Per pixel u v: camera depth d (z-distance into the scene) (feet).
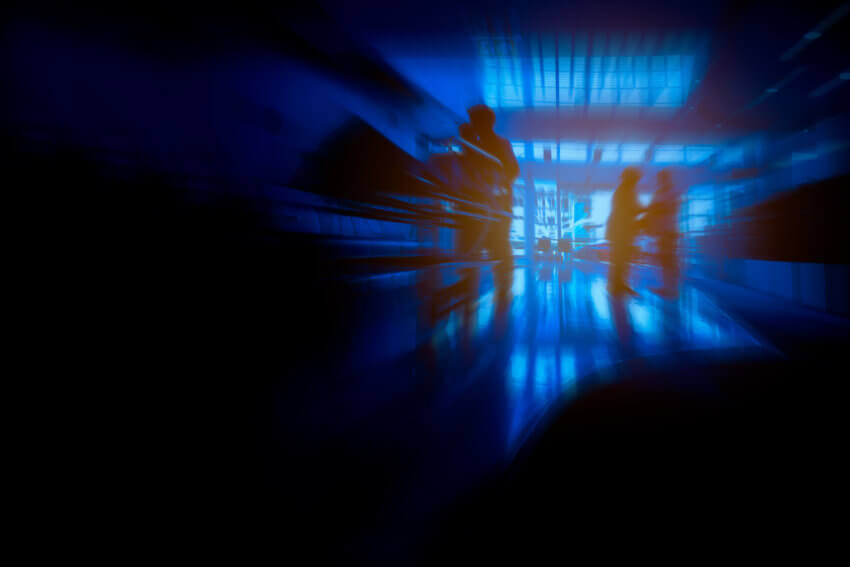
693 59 22.82
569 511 4.34
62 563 3.13
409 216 14.53
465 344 11.91
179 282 5.84
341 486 4.76
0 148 4.25
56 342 4.23
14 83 4.48
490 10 17.93
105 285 4.91
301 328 7.72
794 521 4.05
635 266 28.66
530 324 14.66
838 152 19.61
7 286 4.06
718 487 4.74
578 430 6.31
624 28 19.45
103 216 5.15
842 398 7.46
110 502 3.66
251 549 3.62
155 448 4.40
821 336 12.23
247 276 6.99
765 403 7.27
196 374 5.50
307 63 10.96
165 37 6.56
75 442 3.89
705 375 8.97
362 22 15.61
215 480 4.37
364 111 13.97
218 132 7.75
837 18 16.81
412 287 12.44
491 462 5.40
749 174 29.68
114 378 4.57
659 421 6.61
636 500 4.51
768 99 24.47
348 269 9.89
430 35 18.49
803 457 5.34
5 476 3.41
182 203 6.32
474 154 16.70
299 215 9.37
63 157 4.83
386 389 8.01
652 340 12.46
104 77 5.52
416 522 4.15
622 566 3.56
